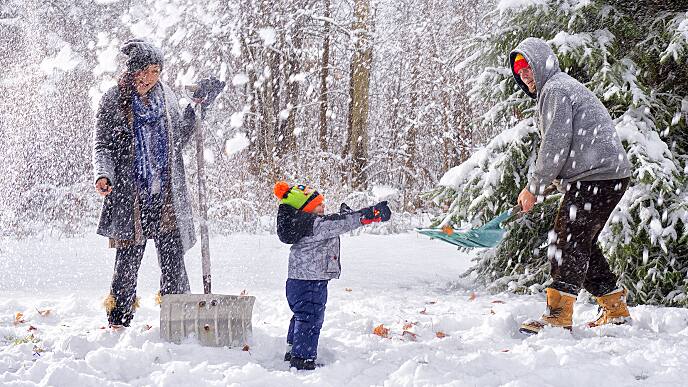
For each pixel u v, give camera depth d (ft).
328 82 62.90
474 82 25.46
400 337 14.83
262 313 17.53
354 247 32.96
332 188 47.85
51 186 47.44
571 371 11.39
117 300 15.02
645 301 19.35
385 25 71.46
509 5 22.29
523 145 21.52
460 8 65.72
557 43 21.07
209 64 37.47
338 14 66.28
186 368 11.53
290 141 58.95
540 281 21.81
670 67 21.53
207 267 15.46
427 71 67.62
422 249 32.22
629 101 20.63
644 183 19.12
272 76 57.57
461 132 64.80
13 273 24.82
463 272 25.84
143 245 15.35
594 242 15.48
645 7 22.15
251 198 45.68
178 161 15.66
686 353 12.83
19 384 10.68
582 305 18.20
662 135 20.30
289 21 55.72
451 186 22.47
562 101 14.89
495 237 14.35
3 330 14.61
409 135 69.05
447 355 12.96
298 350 12.23
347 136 63.82
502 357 12.64
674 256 19.40
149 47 15.28
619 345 13.48
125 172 14.97
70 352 12.89
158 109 15.38
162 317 13.66
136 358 12.16
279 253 30.96
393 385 11.12
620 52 22.27
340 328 15.57
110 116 14.99
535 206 22.08
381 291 21.65
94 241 36.22
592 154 14.83
